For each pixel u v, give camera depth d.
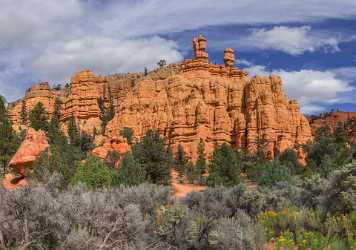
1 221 8.11
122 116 125.19
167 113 121.44
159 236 10.34
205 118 113.75
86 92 139.88
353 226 10.41
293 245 9.68
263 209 15.80
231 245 9.13
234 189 16.02
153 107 125.56
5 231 8.15
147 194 15.67
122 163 50.78
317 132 113.12
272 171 49.44
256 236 9.72
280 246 9.55
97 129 131.62
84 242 8.52
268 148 109.12
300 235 10.13
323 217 11.84
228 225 9.92
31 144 43.81
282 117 115.88
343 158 44.97
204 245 9.67
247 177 68.12
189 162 89.06
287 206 15.34
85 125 134.38
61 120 140.38
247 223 10.87
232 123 118.06
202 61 133.62
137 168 40.19
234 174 56.25
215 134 114.88
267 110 113.81
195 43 136.38
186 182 64.81
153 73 175.88
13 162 42.59
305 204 17.42
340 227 10.56
